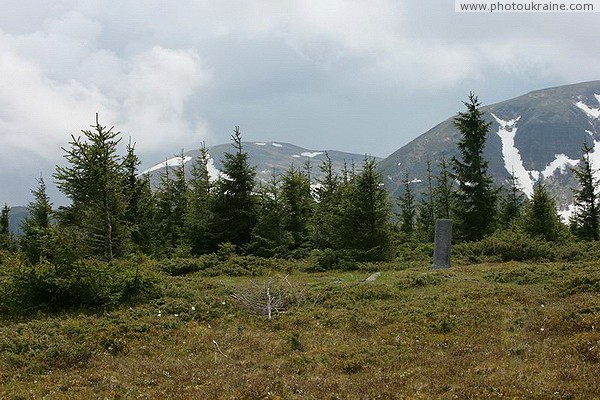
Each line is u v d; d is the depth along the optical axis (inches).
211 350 548.7
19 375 448.8
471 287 820.6
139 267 788.0
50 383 428.1
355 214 1321.4
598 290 705.0
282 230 1518.2
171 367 480.1
